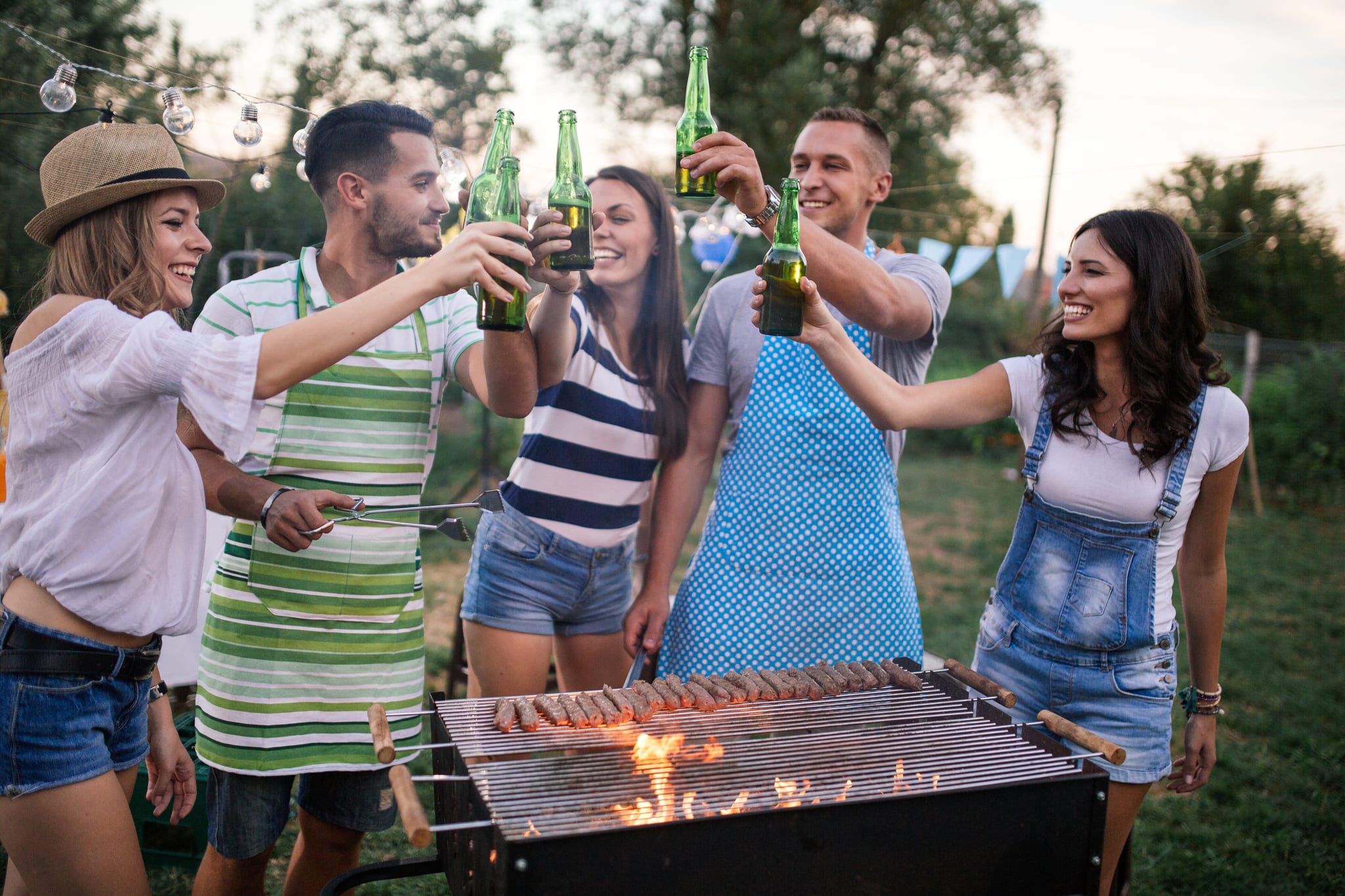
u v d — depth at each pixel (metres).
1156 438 2.09
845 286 2.15
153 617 1.85
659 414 2.75
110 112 2.13
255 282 2.20
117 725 1.90
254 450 2.13
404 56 10.06
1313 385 11.88
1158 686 2.16
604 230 2.65
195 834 3.02
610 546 2.79
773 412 2.59
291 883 2.35
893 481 2.72
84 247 1.84
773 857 1.47
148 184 1.81
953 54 17.06
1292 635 6.26
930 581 7.34
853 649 2.60
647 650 2.82
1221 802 3.92
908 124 16.64
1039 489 2.26
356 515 2.03
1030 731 1.85
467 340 2.31
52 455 1.80
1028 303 16.25
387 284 1.69
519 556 2.68
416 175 2.17
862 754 1.76
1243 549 8.80
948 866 1.57
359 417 2.16
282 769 2.13
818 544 2.56
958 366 16.02
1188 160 5.39
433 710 1.94
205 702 2.18
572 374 2.63
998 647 2.31
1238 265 13.63
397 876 1.83
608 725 1.84
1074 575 2.19
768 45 15.44
